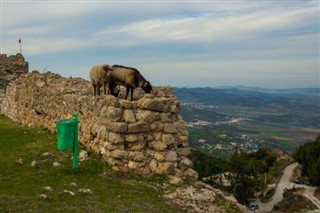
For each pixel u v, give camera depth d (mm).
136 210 10188
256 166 113375
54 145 17141
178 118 15328
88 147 15836
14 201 10055
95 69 17094
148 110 14172
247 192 74875
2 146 17312
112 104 14055
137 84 16141
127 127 13773
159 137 14180
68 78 25938
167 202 11391
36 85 24031
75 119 13266
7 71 47062
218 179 73688
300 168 111500
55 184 11742
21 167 13680
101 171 13469
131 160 13672
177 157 14398
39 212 9414
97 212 9766
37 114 23500
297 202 80688
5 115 30844
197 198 12250
